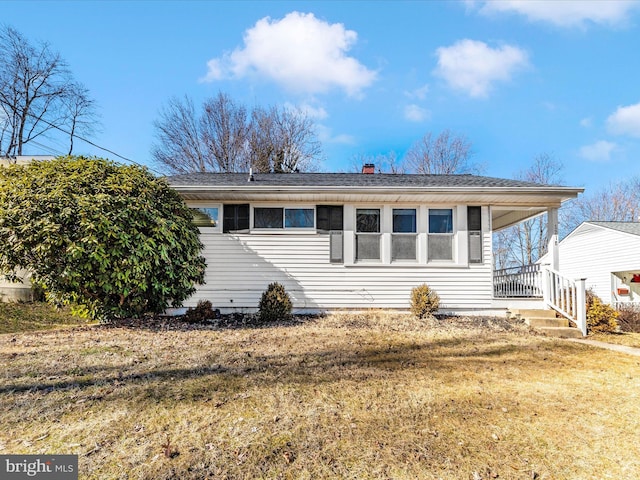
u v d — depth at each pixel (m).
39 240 6.01
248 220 8.77
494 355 5.50
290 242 8.75
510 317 8.39
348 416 3.23
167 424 3.03
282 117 26.33
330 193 8.26
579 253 18.50
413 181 9.55
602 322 7.88
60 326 8.00
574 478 2.43
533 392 3.94
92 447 2.67
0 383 3.83
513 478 2.41
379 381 4.16
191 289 7.70
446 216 8.85
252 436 2.86
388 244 8.80
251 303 8.65
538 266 9.16
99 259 6.24
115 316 7.66
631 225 16.92
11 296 10.02
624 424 3.21
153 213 6.91
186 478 2.35
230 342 5.93
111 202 6.48
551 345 6.29
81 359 4.73
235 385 3.92
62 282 6.36
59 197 6.16
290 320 7.99
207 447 2.70
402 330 7.16
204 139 25.12
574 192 8.05
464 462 2.58
